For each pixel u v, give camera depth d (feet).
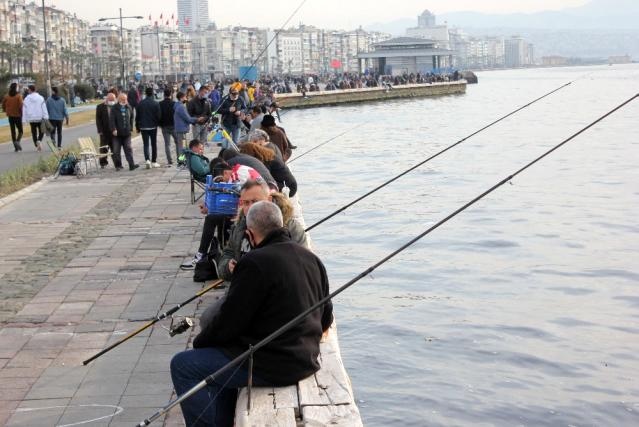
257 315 20.27
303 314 19.65
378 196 105.60
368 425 37.29
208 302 34.60
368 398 40.01
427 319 51.62
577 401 39.55
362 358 45.06
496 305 55.11
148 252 44.78
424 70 652.48
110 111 81.20
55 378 26.66
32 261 43.45
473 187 113.09
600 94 354.54
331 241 77.87
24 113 98.58
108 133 82.69
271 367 20.11
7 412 24.14
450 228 83.51
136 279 38.96
